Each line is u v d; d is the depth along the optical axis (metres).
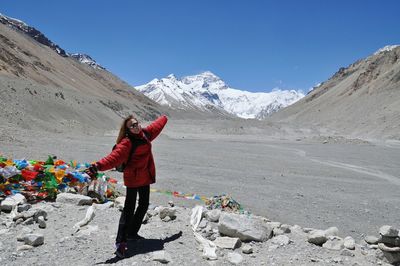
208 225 7.11
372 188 18.34
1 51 115.19
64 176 9.01
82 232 6.46
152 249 5.97
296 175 21.58
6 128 30.88
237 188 15.47
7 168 8.51
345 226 10.52
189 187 14.70
